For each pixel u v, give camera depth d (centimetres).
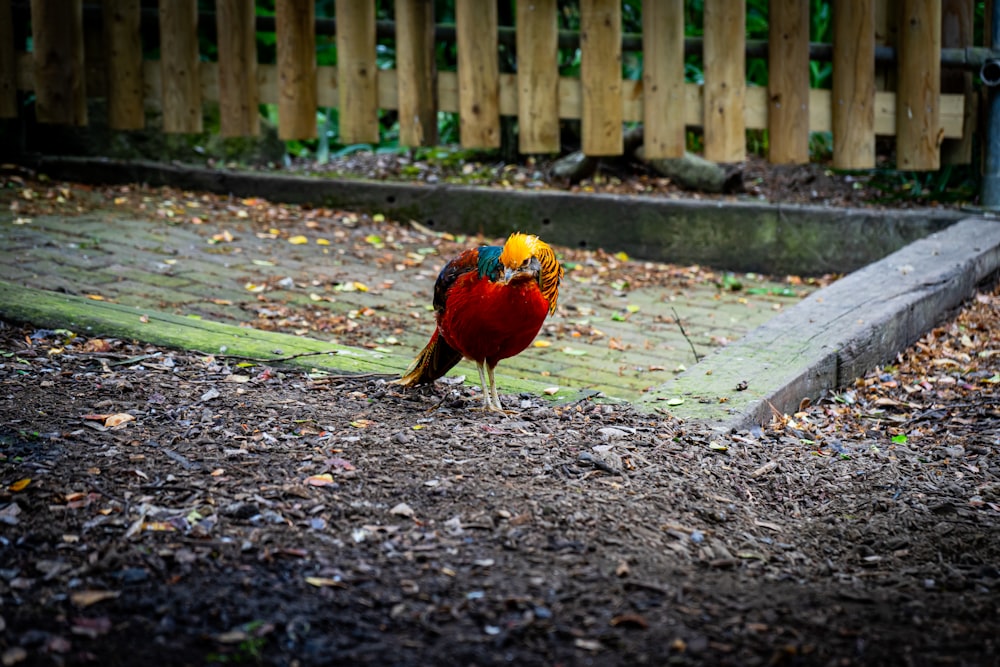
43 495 340
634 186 975
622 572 308
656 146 845
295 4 859
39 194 912
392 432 410
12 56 905
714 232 880
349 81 867
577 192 927
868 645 275
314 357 509
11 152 962
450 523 335
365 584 298
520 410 458
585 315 728
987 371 580
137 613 280
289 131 877
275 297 708
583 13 829
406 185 941
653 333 691
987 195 850
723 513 363
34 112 1002
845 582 320
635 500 359
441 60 1114
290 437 402
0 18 897
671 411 461
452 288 423
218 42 873
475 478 368
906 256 727
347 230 905
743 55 825
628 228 901
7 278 678
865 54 823
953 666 265
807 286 840
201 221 882
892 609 299
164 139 1031
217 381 469
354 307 702
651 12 824
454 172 1024
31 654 261
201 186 978
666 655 268
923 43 825
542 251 419
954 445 465
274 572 302
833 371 540
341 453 386
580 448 403
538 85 843
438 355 459
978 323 673
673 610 290
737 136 837
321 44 1195
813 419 496
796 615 291
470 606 288
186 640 269
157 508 335
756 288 827
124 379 462
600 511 347
